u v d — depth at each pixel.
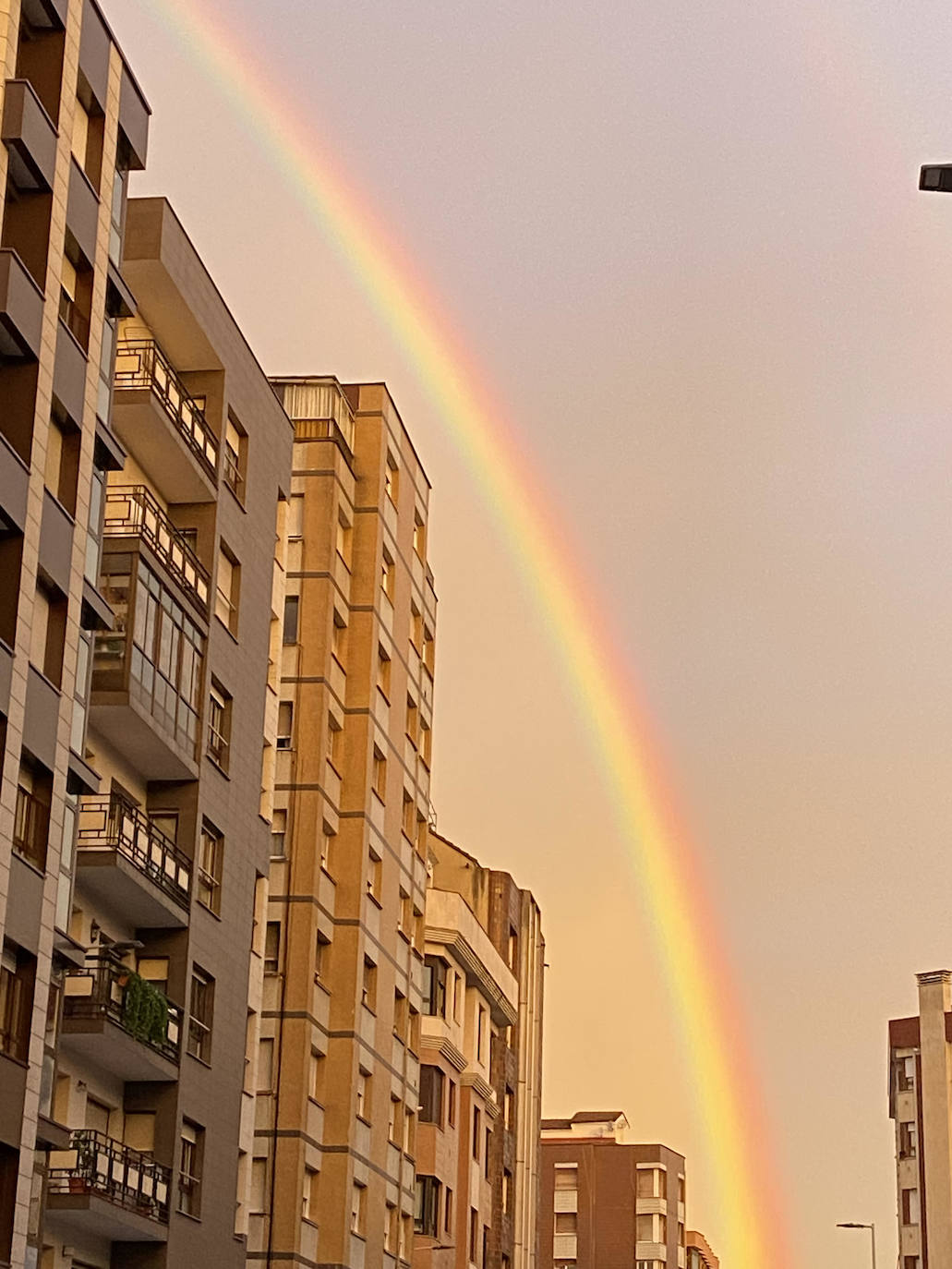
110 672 43.16
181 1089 45.88
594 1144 148.88
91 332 40.81
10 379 37.44
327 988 61.72
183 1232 45.62
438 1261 74.31
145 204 47.78
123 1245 44.34
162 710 45.47
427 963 77.38
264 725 54.50
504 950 95.12
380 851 66.44
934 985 116.50
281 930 59.97
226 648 51.00
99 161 41.78
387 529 68.75
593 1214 147.12
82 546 39.81
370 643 65.62
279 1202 57.47
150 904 44.84
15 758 36.09
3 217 37.97
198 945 47.59
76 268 40.88
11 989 36.12
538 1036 104.62
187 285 49.12
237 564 52.69
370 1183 63.28
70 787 39.41
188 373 51.69
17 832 36.53
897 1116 117.00
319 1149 59.94
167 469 48.97
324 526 63.78
